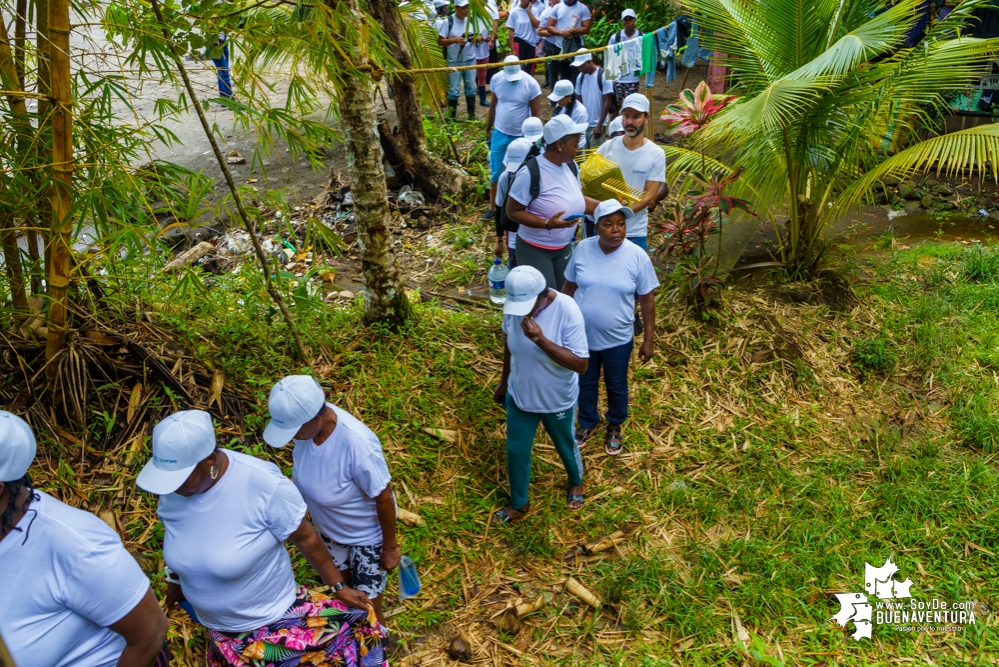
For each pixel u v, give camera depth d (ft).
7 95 10.77
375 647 9.85
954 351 19.49
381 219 17.29
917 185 29.55
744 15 20.80
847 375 18.84
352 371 16.93
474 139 31.50
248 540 8.29
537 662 11.62
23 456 6.69
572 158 16.70
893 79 19.26
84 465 13.42
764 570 13.21
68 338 13.99
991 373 18.86
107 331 14.66
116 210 11.80
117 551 7.09
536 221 16.51
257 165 29.86
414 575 10.94
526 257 17.37
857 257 24.26
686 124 22.16
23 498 6.82
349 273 22.25
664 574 13.07
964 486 15.16
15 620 6.70
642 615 12.35
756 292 21.33
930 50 19.74
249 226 14.20
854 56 17.22
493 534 13.83
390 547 10.30
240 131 33.24
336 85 13.89
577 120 24.97
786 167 20.88
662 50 29.19
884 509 14.62
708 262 20.25
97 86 11.95
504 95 23.94
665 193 18.78
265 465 8.63
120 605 7.06
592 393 15.65
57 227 11.22
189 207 12.24
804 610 12.45
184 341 15.80
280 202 14.12
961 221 27.17
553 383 12.60
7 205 12.14
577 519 14.25
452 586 12.79
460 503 14.43
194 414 8.06
